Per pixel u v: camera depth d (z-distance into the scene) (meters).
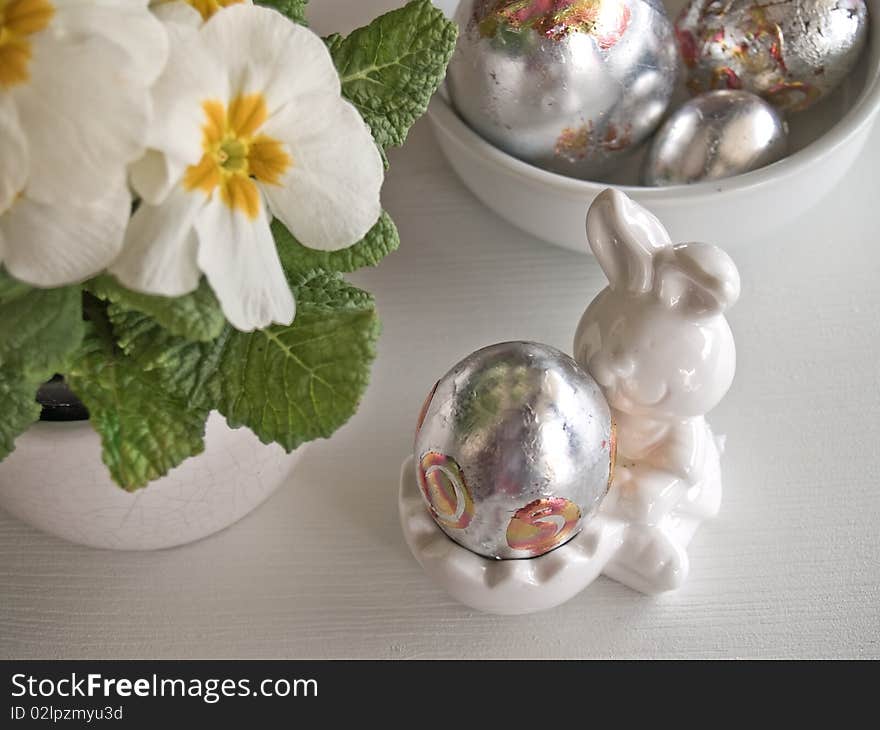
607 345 0.47
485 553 0.48
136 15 0.29
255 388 0.36
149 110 0.29
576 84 0.54
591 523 0.50
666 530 0.51
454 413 0.44
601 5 0.53
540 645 0.51
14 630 0.51
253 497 0.51
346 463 0.56
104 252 0.30
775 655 0.50
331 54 0.41
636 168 0.62
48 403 0.42
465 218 0.64
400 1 0.62
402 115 0.41
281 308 0.33
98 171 0.28
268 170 0.34
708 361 0.46
